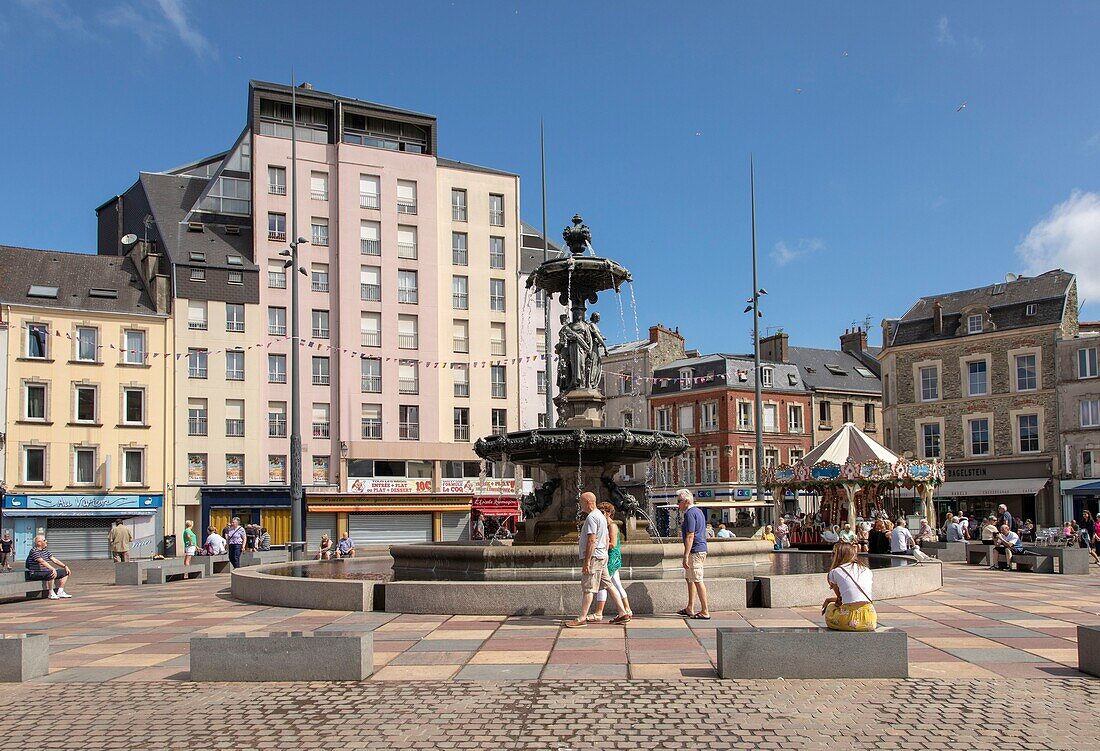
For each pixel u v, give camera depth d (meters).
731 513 60.94
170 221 52.88
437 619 13.00
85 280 48.91
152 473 47.72
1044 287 52.28
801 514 45.75
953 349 54.31
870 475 30.06
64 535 45.38
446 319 57.16
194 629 12.98
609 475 18.09
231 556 27.39
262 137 53.47
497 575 15.48
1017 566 24.64
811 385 66.94
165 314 48.84
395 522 53.69
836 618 9.36
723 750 6.75
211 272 50.44
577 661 9.83
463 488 55.12
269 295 52.41
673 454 18.16
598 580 12.26
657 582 13.29
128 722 7.80
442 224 57.78
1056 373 50.31
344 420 53.12
